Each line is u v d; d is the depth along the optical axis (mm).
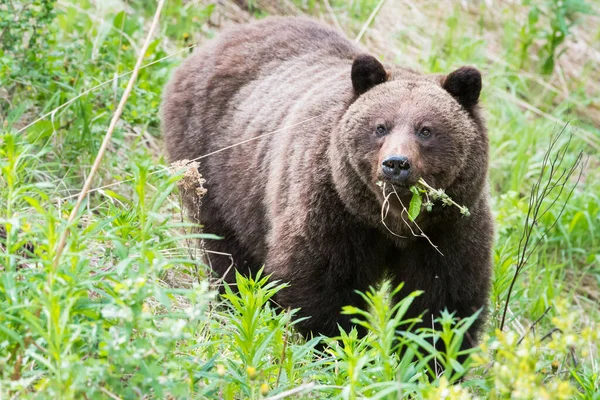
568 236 16562
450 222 10828
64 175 13984
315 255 10945
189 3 19281
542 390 6973
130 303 7301
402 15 21875
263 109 12766
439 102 10711
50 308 7062
